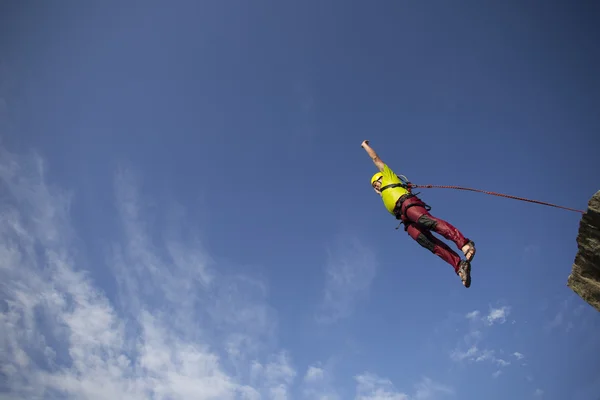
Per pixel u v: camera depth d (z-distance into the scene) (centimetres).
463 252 809
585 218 704
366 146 1006
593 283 748
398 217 934
